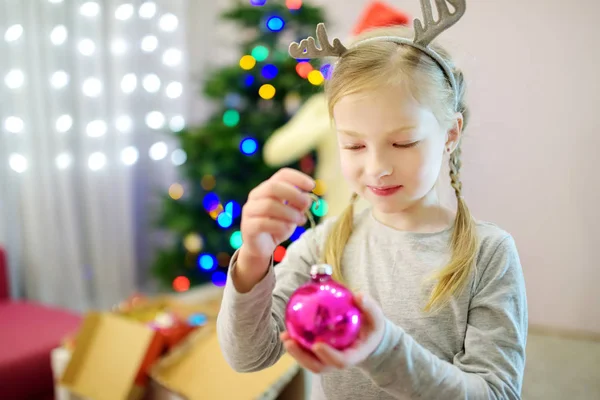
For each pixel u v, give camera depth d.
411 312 0.72
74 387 1.27
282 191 0.61
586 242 1.68
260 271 0.65
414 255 0.74
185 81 3.11
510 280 0.70
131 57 2.82
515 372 0.66
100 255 2.75
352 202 0.83
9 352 1.60
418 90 0.64
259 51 2.28
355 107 0.64
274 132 2.22
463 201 0.75
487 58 1.81
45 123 2.48
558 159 1.69
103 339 1.29
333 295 0.55
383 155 0.64
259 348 0.67
